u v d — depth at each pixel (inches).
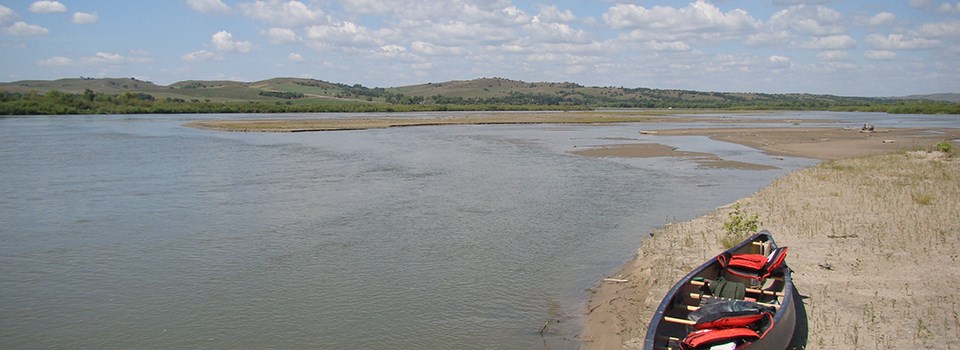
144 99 7564.0
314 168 1626.5
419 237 872.9
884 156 1740.9
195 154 1990.7
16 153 2000.5
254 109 6540.4
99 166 1668.3
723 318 426.3
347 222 967.6
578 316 573.3
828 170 1419.8
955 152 1800.0
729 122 4507.9
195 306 616.1
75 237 887.7
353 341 530.9
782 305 459.2
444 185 1330.0
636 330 529.3
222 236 886.4
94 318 588.4
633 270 698.2
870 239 762.2
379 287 664.4
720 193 1250.0
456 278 691.4
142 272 724.0
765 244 643.5
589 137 2839.6
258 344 528.1
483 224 950.4
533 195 1206.9
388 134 3021.7
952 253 687.7
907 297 554.9
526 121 4375.0
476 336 535.8
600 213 1035.9
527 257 770.8
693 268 675.4
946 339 464.8
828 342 467.8
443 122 4148.6
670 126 3892.7
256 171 1563.7
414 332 546.9
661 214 1031.6
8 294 653.9
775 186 1210.0
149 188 1299.2
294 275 707.4
